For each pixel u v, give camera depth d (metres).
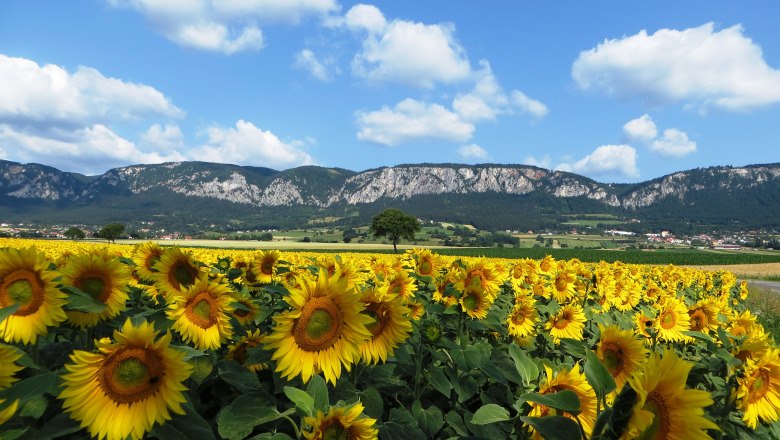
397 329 3.52
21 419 2.60
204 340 3.48
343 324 3.14
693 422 1.87
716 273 22.41
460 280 5.80
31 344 3.11
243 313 4.68
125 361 2.45
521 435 3.06
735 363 3.65
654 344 6.23
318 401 2.86
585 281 9.40
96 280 3.49
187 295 3.44
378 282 5.44
